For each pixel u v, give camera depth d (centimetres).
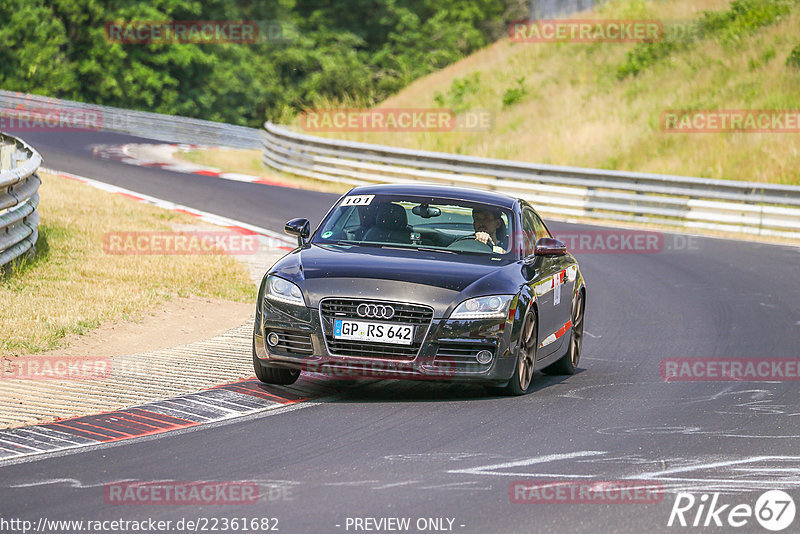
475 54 18488
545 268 3562
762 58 13350
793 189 8662
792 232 8606
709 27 14912
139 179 9731
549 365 3769
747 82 12900
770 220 8706
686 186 9188
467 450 2612
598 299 5622
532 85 15338
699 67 13812
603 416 3050
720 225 8938
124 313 4409
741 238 8500
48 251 5428
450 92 16012
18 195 4928
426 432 2792
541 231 3950
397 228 3528
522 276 3344
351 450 2591
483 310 3136
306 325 3130
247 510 2109
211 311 4709
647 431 2873
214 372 3516
